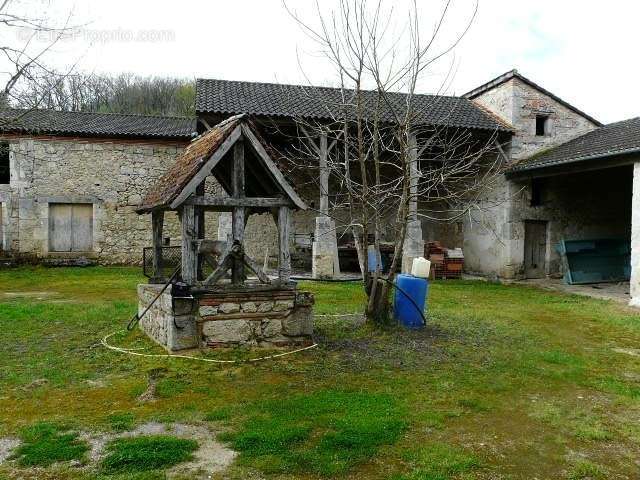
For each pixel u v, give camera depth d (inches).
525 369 221.8
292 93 559.5
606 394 195.0
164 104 1401.3
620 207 642.2
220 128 246.8
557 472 133.3
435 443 146.7
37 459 130.6
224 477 124.8
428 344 257.9
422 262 304.7
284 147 610.9
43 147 611.5
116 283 482.6
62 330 276.8
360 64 273.0
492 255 604.7
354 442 142.7
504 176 579.2
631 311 386.6
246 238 619.8
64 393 180.9
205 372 203.8
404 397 182.9
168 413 163.5
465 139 532.7
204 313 227.1
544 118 597.9
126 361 217.8
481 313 357.4
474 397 185.6
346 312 341.1
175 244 645.3
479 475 130.1
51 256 617.6
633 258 416.5
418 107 498.0
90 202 624.4
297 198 234.5
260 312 235.3
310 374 205.6
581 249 581.3
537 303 418.3
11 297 397.1
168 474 125.4
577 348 267.1
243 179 230.7
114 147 629.6
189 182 218.4
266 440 142.6
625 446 150.2
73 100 978.7
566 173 500.4
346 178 296.8
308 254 631.8
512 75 575.8
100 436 145.9
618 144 454.0
